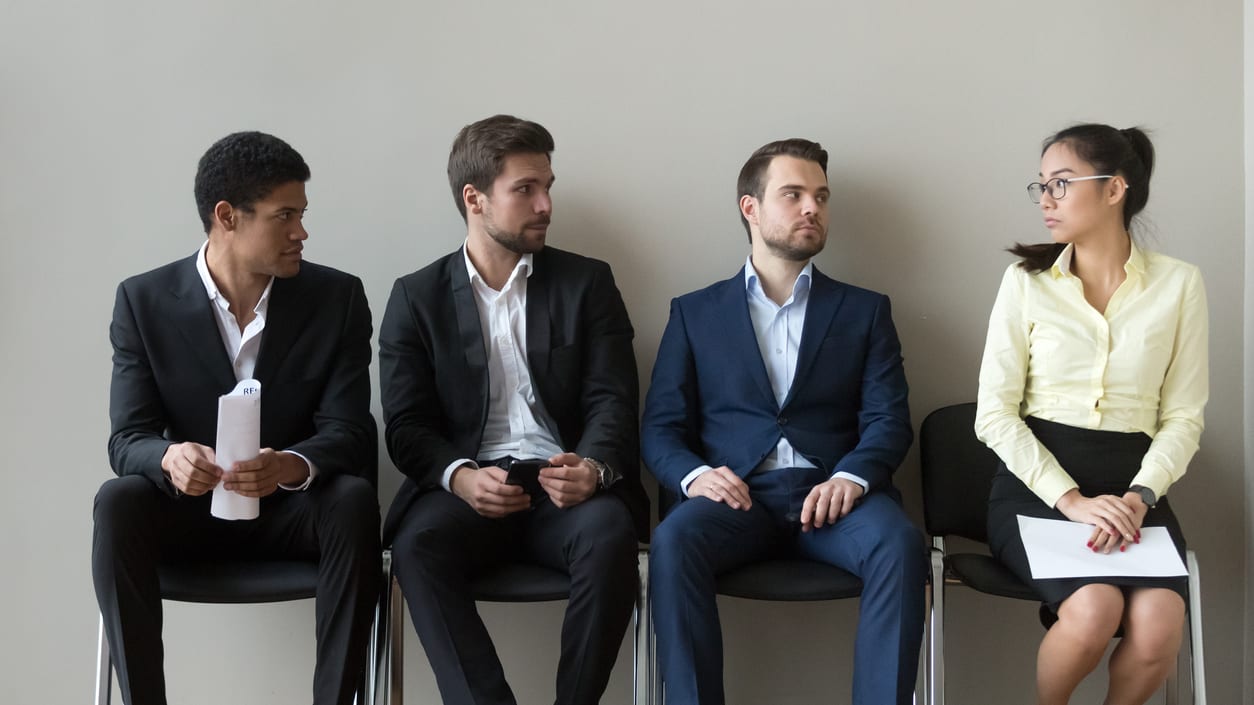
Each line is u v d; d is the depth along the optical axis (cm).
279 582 221
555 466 233
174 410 238
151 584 217
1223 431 282
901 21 283
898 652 218
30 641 277
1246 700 281
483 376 252
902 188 284
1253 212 279
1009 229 284
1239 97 282
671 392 260
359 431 241
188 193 280
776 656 285
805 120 284
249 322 242
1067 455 236
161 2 279
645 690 232
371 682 239
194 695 281
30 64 278
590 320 259
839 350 259
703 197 284
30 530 278
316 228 282
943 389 285
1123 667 221
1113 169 235
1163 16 282
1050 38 283
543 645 283
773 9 283
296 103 281
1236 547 282
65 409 278
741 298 263
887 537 224
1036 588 222
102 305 279
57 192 278
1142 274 240
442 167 282
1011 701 283
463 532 231
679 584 225
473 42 283
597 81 283
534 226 250
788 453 255
